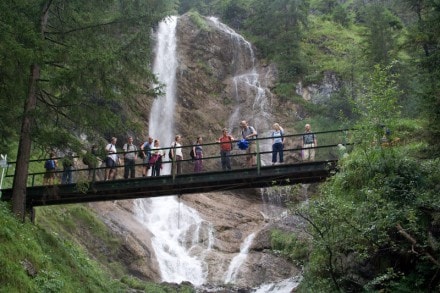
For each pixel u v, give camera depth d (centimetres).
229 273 2242
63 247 1395
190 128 3622
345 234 1050
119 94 1472
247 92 3950
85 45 1423
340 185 1285
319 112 3578
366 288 1027
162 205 2755
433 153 1166
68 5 1439
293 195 1305
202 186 1462
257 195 3061
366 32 3347
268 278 2170
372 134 1264
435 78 1314
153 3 1766
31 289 930
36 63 1227
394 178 1123
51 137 1280
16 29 1177
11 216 1218
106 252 2106
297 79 4028
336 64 4097
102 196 1498
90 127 1362
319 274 1180
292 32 4241
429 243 979
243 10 4881
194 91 3847
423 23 1750
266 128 3638
